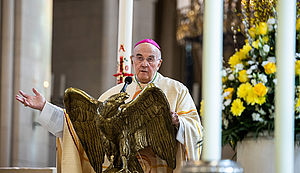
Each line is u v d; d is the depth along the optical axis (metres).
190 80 24.59
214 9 3.98
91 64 22.33
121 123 5.75
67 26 22.88
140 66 6.62
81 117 6.10
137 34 22.56
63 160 6.39
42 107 6.30
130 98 6.65
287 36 4.42
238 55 5.77
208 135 3.85
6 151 14.70
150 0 23.12
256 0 5.95
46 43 15.57
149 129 5.94
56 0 23.06
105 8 22.41
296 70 5.50
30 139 15.21
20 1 14.91
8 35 14.73
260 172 5.36
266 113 5.45
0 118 14.63
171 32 24.06
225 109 5.62
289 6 4.45
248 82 5.62
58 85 22.52
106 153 5.84
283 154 4.26
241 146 5.54
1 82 14.65
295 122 5.36
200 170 3.44
